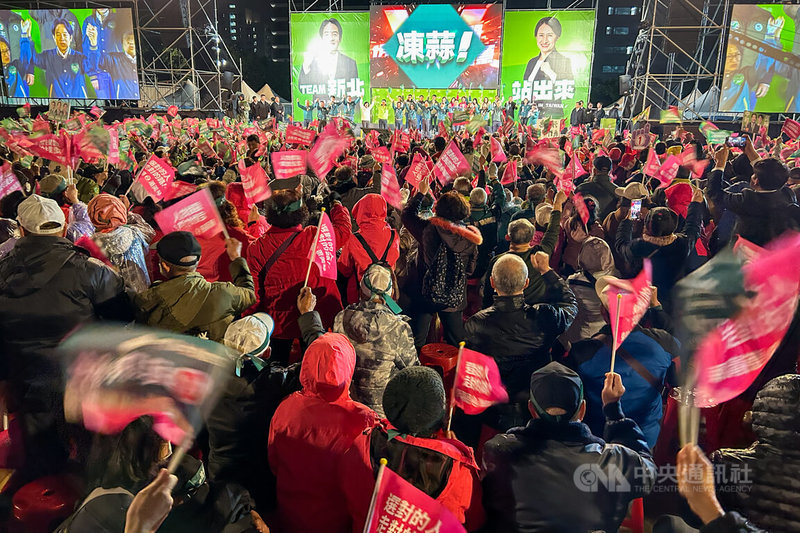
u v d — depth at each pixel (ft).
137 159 31.91
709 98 70.08
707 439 9.15
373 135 39.60
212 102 78.84
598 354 9.23
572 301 10.72
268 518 7.77
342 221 13.55
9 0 71.82
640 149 31.48
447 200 12.86
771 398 5.74
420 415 6.06
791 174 17.10
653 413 9.16
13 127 34.88
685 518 6.68
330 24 94.32
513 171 23.38
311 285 11.87
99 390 6.15
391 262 13.39
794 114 66.95
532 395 6.66
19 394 9.08
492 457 6.55
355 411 7.08
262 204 20.38
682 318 8.14
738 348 6.48
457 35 91.91
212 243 12.72
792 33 61.00
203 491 5.90
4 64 71.56
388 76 94.43
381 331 9.11
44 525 8.34
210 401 7.05
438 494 5.99
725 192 17.16
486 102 88.84
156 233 14.60
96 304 9.34
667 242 12.24
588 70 92.84
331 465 6.91
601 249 12.44
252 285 9.80
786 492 5.46
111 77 71.77
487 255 16.30
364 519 6.60
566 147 34.14
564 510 6.22
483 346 9.58
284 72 143.02
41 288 8.93
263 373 7.49
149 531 4.82
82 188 16.89
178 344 6.87
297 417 7.04
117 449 5.70
